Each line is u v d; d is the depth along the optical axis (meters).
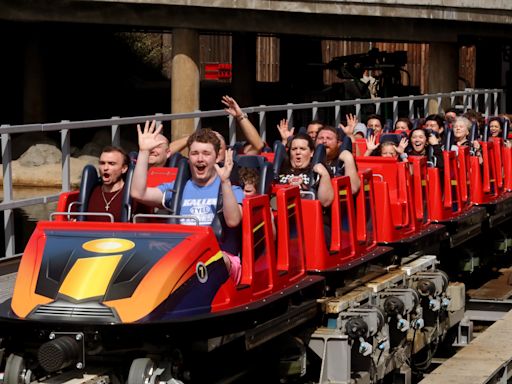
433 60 26.70
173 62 22.84
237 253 7.73
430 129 12.77
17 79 29.72
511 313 12.05
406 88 30.25
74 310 6.77
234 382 8.52
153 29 28.28
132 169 8.02
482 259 14.77
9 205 9.88
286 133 11.43
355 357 8.91
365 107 28.12
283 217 8.15
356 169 9.67
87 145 22.33
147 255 6.99
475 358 10.04
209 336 6.93
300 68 32.88
